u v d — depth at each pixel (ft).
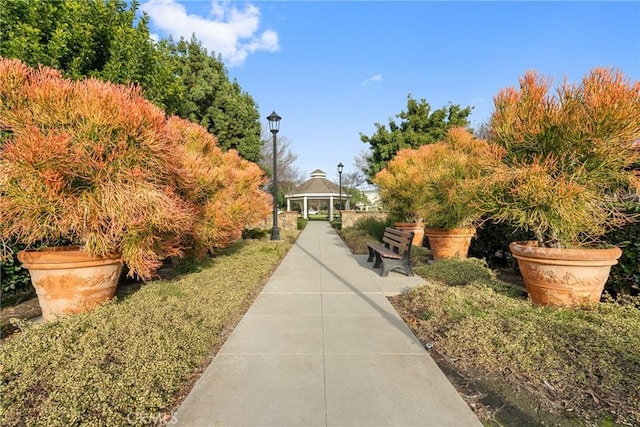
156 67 22.04
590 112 10.25
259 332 10.82
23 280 13.55
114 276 12.18
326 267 22.47
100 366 7.30
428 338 10.27
